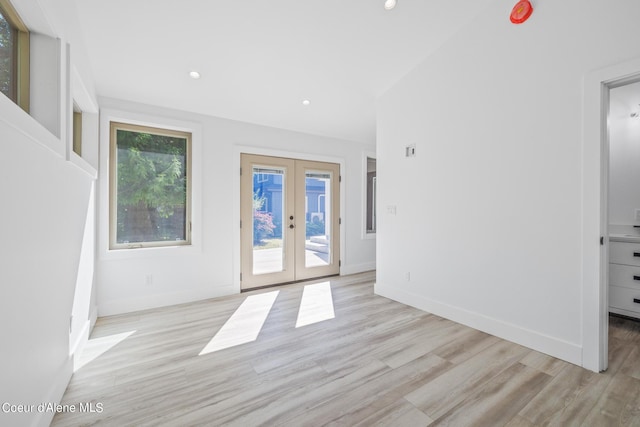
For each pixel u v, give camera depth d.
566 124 1.92
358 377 1.75
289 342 2.23
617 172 2.91
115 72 2.53
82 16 1.97
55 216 1.46
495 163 2.32
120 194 2.96
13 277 1.03
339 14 2.21
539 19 2.04
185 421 1.39
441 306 2.76
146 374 1.79
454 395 1.58
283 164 3.98
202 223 3.34
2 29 1.31
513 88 2.19
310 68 2.80
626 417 1.39
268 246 3.88
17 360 1.06
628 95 2.85
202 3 1.98
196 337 2.33
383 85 3.27
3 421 0.96
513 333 2.21
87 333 2.23
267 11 2.10
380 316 2.79
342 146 4.55
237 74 2.76
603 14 1.75
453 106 2.63
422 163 2.95
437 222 2.80
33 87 1.46
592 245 1.80
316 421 1.38
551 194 1.99
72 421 1.39
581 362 1.85
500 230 2.29
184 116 3.25
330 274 4.47
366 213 4.88
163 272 3.11
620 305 2.56
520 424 1.36
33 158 1.19
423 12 2.31
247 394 1.59
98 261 2.76
